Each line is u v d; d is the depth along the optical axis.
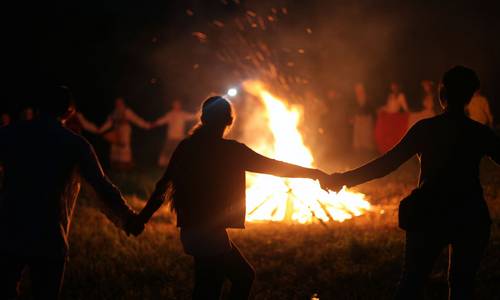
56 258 4.07
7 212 4.07
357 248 7.02
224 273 4.36
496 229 7.52
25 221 4.04
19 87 23.27
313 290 6.04
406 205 4.11
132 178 13.90
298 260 6.90
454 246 4.08
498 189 9.66
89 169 4.24
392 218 8.49
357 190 10.57
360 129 15.72
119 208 4.34
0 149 4.18
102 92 24.31
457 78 4.16
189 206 4.31
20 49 23.80
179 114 16.58
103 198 4.30
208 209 4.29
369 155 15.47
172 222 9.33
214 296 4.32
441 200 4.04
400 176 11.57
